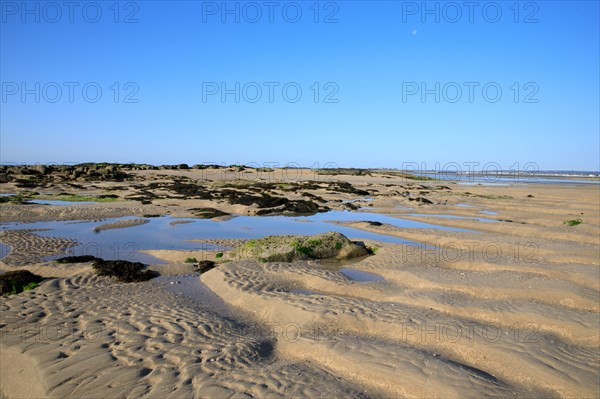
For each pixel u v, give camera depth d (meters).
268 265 13.59
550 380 6.64
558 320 8.92
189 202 33.28
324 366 7.27
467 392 6.19
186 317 9.49
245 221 25.62
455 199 39.62
